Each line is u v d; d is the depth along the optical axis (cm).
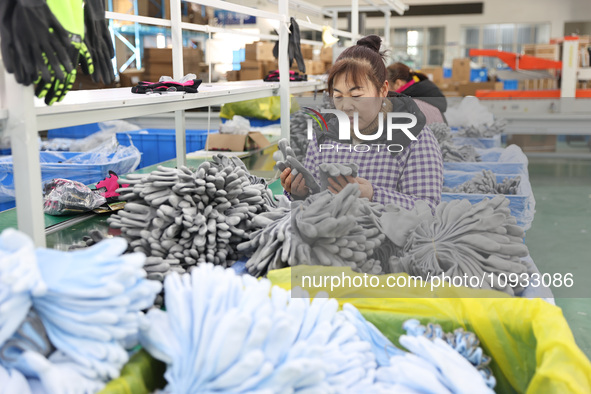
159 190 131
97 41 123
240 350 80
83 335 79
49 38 98
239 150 351
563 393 82
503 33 1573
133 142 386
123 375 83
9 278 73
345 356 93
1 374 76
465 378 90
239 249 137
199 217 129
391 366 97
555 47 941
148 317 90
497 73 905
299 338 91
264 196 157
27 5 91
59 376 75
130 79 417
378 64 131
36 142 100
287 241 125
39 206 101
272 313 88
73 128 411
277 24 279
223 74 536
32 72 94
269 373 79
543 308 98
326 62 736
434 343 97
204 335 82
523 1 1515
